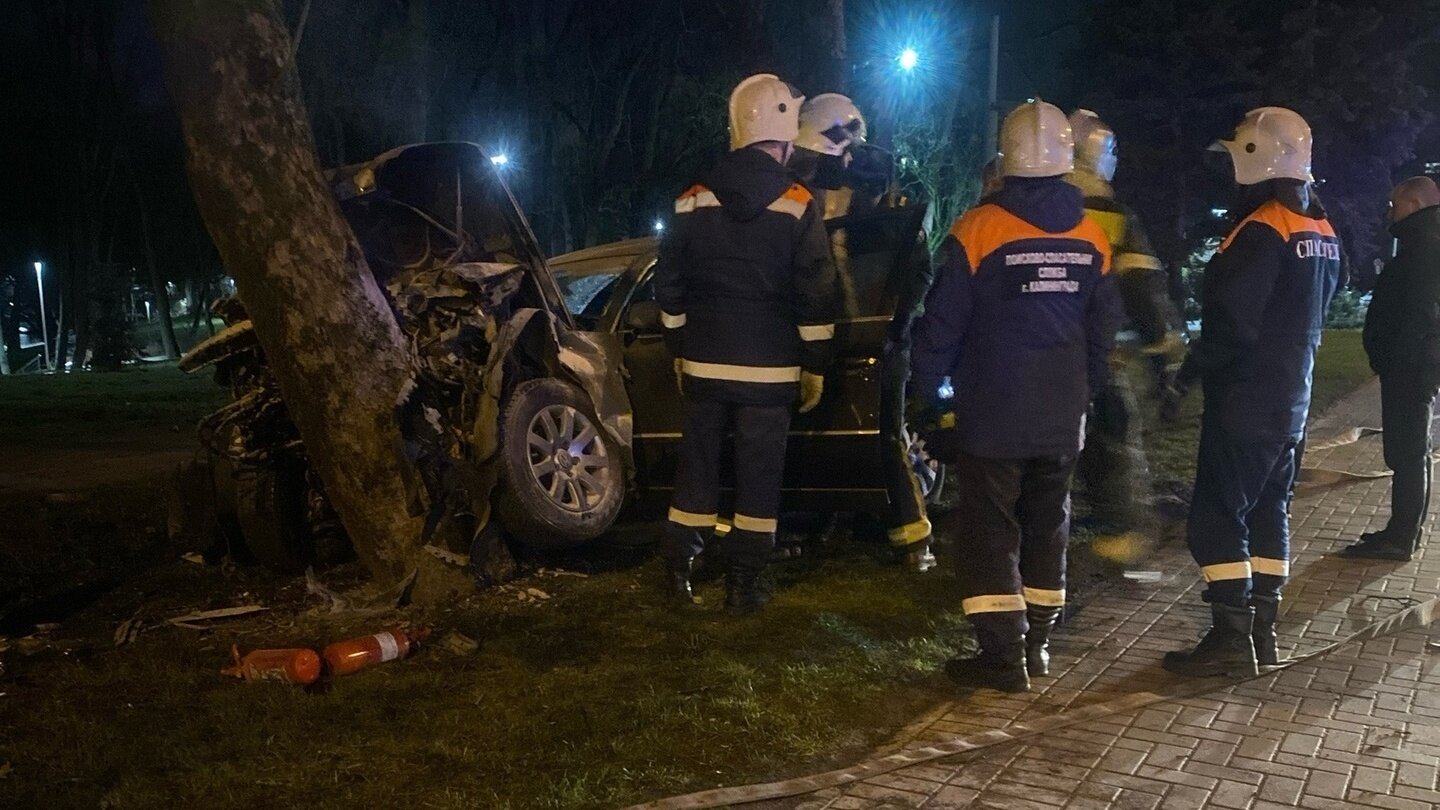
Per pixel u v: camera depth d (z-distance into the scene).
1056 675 4.54
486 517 5.60
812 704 4.18
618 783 3.57
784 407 5.12
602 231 28.36
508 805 3.44
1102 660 4.71
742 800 3.46
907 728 4.05
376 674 4.53
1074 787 3.57
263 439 6.11
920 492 5.88
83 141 37.12
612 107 28.31
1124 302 5.75
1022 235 4.25
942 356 4.38
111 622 5.56
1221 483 4.44
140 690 4.48
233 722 4.06
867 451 5.45
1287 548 4.60
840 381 5.47
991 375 4.30
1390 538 6.09
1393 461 6.03
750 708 4.12
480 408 5.51
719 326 5.04
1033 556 4.50
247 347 6.06
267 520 6.17
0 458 10.23
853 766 3.72
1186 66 28.89
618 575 5.97
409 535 5.48
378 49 21.22
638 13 27.47
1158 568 5.98
